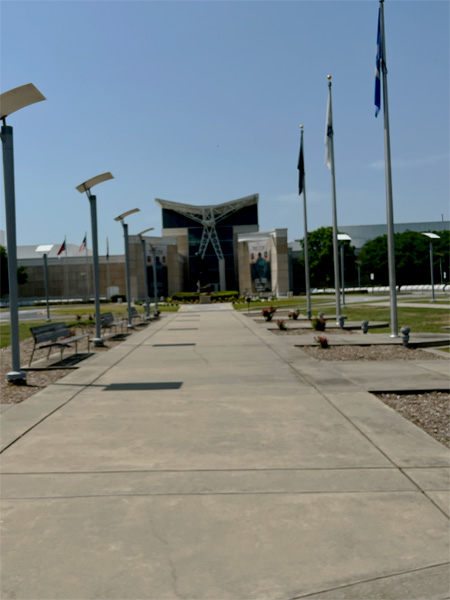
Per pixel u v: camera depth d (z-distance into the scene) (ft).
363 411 23.48
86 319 116.37
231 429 20.89
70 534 12.05
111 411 24.38
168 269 301.84
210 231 329.11
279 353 44.91
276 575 10.25
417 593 9.57
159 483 15.11
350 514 12.84
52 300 304.91
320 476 15.43
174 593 9.72
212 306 181.47
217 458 17.33
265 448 18.30
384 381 30.60
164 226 335.67
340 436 19.58
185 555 11.05
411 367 35.91
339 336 58.34
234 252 330.13
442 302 142.20
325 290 300.40
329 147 71.87
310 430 20.51
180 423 21.99
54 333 47.01
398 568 10.40
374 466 16.21
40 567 10.66
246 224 329.93
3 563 10.83
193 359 42.29
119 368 38.04
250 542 11.55
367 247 324.39
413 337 53.47
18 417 23.32
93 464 16.88
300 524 12.35
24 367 39.60
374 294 257.96
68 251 384.27
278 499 13.82
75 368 39.04
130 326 81.46
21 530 12.27
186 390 29.19
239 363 39.34
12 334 33.78
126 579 10.19
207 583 10.03
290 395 27.22
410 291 261.44
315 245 316.60
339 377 32.27
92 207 56.54
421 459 16.83
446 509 13.01
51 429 21.26
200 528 12.25
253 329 72.95
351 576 10.16
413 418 22.82
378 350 46.52
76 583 10.07
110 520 12.73
